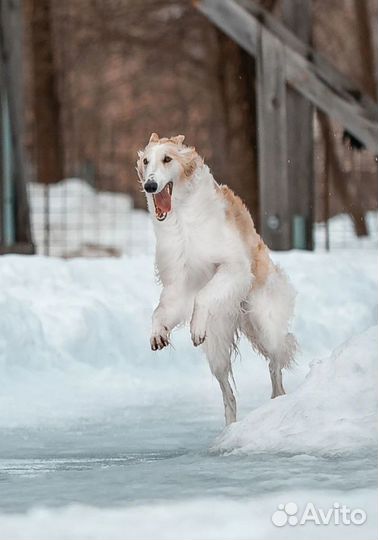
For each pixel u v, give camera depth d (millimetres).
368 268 17484
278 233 19750
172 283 10555
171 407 12156
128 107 49875
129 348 14961
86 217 33125
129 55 45188
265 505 5988
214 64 34344
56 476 7371
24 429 10773
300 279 16641
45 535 5523
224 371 10461
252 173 28234
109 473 7379
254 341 11328
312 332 15742
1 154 19578
